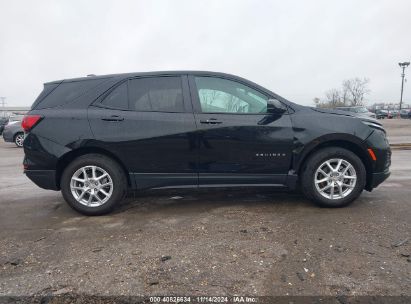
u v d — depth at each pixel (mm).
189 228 3975
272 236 3672
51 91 4660
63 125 4410
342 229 3822
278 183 4555
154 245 3521
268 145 4445
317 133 4414
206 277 2873
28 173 4496
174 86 4562
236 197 5250
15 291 2738
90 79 4652
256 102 4566
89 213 4480
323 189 4539
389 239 3537
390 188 5629
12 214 4688
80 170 4434
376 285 2703
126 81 4586
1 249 3527
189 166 4469
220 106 4535
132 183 4488
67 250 3463
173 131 4391
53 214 4652
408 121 39688
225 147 4434
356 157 4484
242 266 3041
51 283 2838
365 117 4770
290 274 2889
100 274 2961
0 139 23328
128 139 4375
